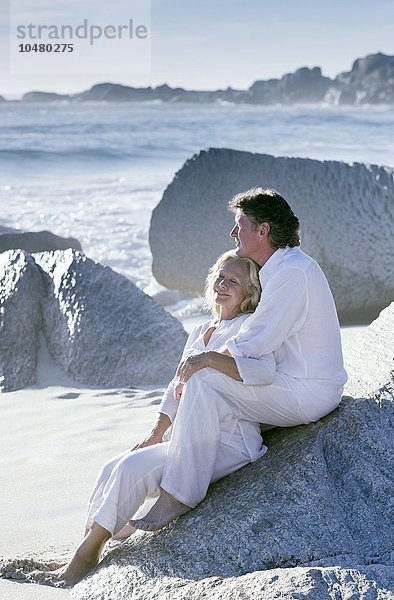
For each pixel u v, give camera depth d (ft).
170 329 22.33
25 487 14.85
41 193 64.80
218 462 12.14
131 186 69.41
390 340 15.21
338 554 10.55
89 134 138.62
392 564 10.28
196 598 9.94
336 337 12.36
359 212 29.71
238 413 12.18
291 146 117.50
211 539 10.91
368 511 11.27
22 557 12.01
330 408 12.48
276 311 11.84
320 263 29.35
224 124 181.68
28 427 18.28
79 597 10.85
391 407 12.66
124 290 23.08
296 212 29.94
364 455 11.98
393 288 29.53
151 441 12.17
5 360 22.03
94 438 17.24
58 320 22.98
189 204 32.96
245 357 11.72
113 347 22.08
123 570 10.99
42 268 24.21
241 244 12.36
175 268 33.32
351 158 96.78
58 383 21.83
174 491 11.53
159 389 20.86
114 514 11.44
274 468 11.80
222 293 12.53
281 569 9.99
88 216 52.60
